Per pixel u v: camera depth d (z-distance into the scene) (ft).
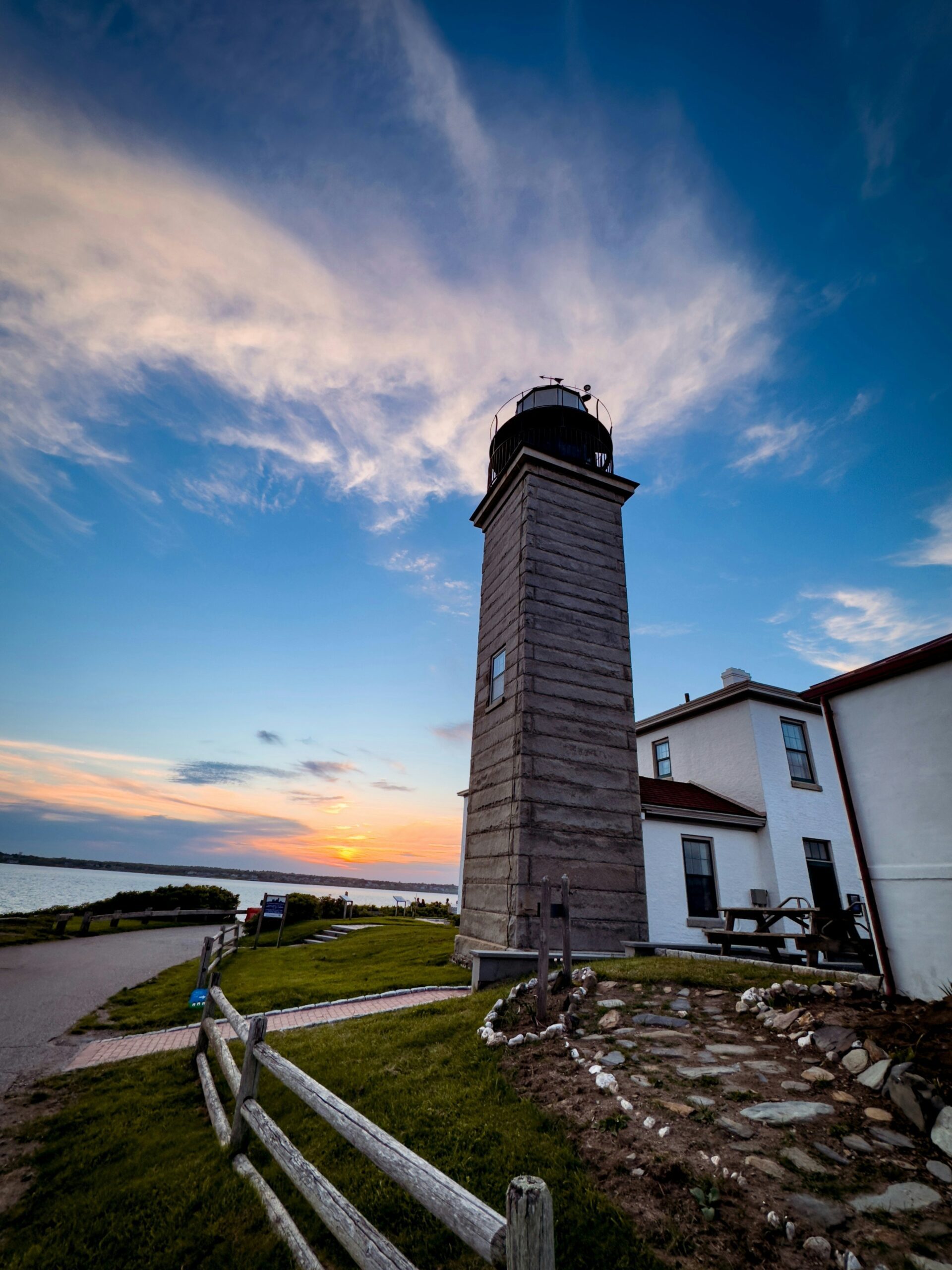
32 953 49.32
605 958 32.58
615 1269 9.02
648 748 67.77
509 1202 5.89
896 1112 12.34
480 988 27.84
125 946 56.65
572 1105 14.20
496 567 47.85
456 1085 16.20
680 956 30.60
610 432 52.08
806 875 52.03
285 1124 15.75
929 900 18.30
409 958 44.55
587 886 35.19
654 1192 10.62
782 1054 15.71
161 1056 22.70
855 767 21.17
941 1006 15.08
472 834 41.96
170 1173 14.05
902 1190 10.11
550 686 38.88
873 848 20.10
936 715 19.07
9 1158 15.30
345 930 71.00
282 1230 11.10
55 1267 11.27
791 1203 9.89
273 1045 22.06
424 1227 11.01
